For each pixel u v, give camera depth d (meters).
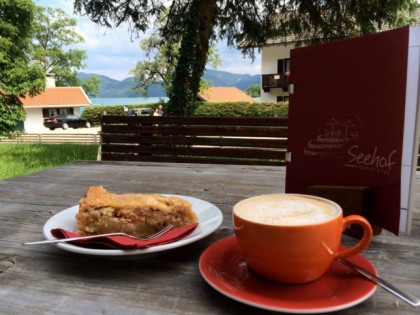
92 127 25.25
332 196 0.78
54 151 7.46
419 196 1.12
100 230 0.73
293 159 0.90
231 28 6.98
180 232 0.71
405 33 0.65
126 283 0.61
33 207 1.07
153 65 18.94
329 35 6.47
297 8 6.38
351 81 0.76
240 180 1.40
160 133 3.30
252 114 15.69
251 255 0.56
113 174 1.54
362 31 6.21
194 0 6.17
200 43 6.38
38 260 0.70
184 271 0.65
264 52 17.25
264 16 6.72
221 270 0.60
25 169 5.23
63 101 27.66
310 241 0.52
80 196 1.19
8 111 9.09
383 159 0.72
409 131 0.68
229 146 3.11
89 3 6.22
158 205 0.74
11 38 9.85
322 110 0.82
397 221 0.69
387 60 0.69
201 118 3.18
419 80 0.65
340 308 0.48
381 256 0.70
